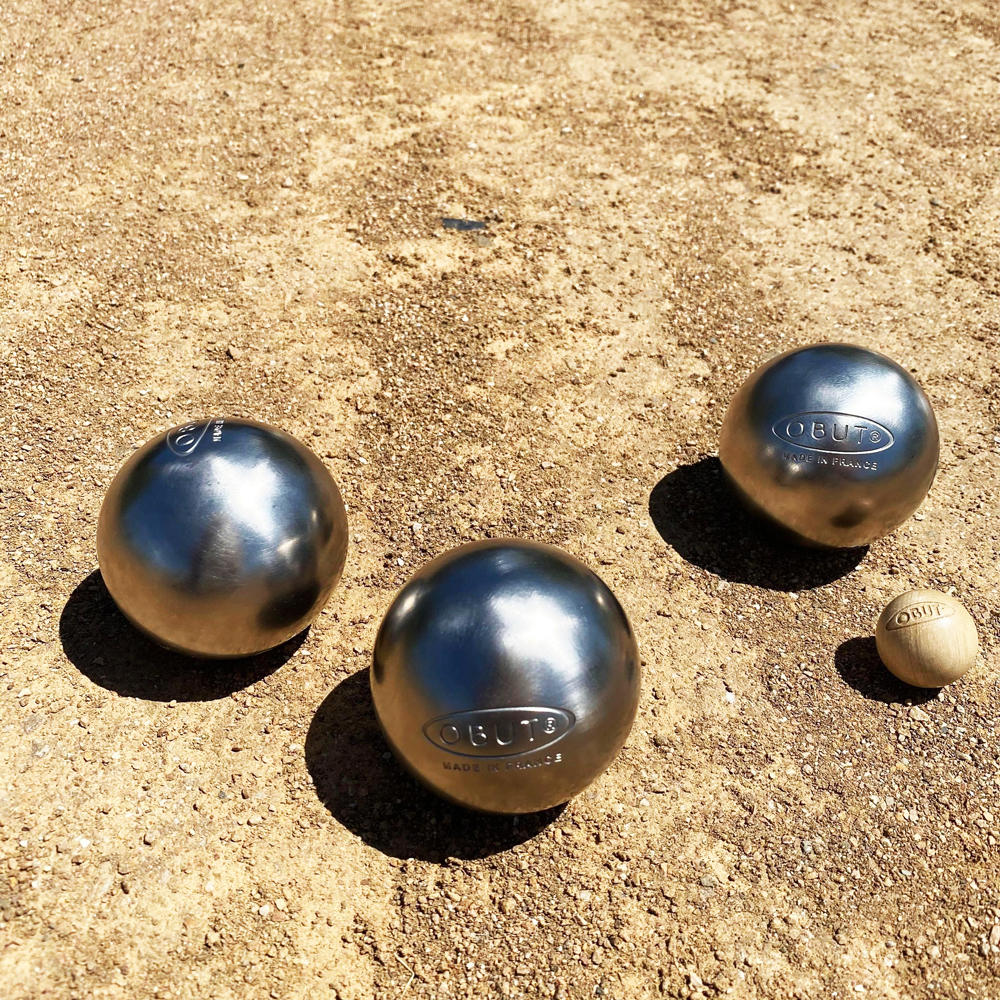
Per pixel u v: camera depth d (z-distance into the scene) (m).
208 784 0.30
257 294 0.45
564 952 0.28
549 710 0.26
